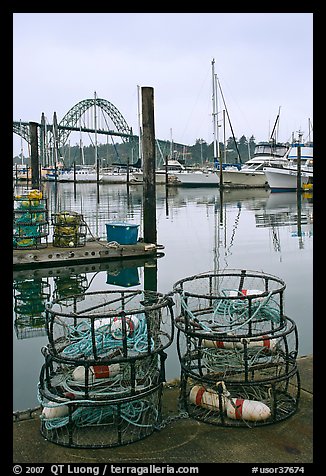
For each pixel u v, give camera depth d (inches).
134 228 679.7
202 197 2034.9
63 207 1572.3
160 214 1346.0
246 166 2527.1
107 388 170.9
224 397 175.8
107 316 164.7
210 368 189.5
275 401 173.2
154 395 182.4
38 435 169.9
